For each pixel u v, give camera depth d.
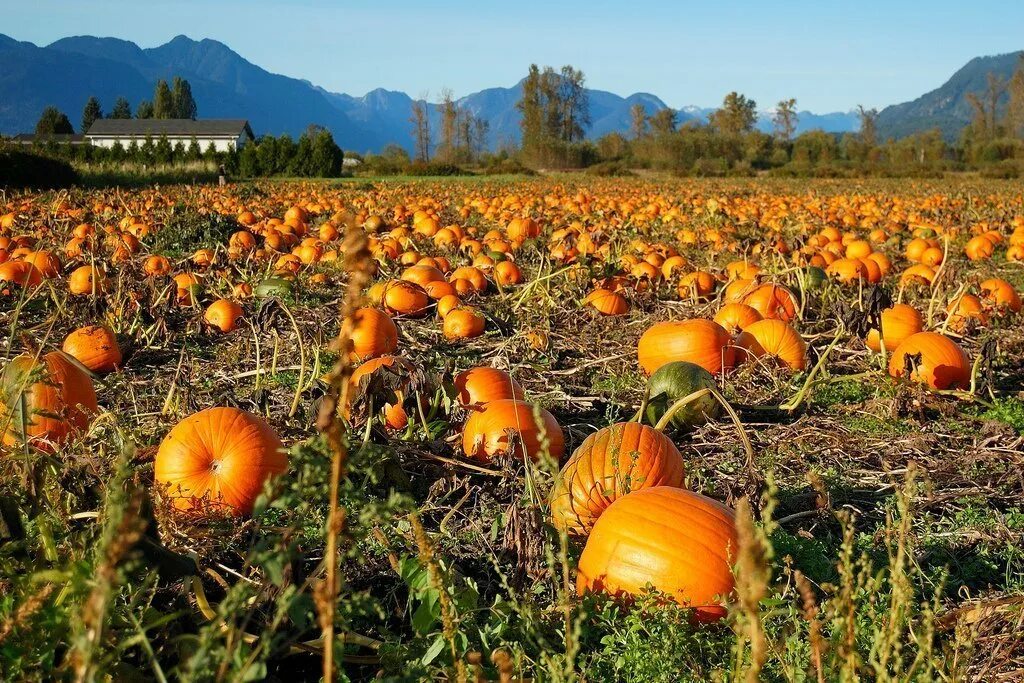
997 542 4.70
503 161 90.62
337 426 1.92
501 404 5.58
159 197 24.53
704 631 3.60
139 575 3.20
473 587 3.72
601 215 20.16
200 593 3.11
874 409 7.03
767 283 10.08
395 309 10.31
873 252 15.45
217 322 9.61
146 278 9.94
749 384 7.64
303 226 18.92
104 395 7.06
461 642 3.41
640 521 3.84
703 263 14.87
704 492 5.36
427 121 132.38
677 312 10.62
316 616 3.31
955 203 27.67
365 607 2.25
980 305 9.63
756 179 70.50
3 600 2.86
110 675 2.70
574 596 3.72
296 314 10.41
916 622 3.55
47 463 4.11
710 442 6.34
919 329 8.64
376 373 5.38
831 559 4.41
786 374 7.93
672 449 4.78
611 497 4.46
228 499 4.62
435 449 5.57
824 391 7.57
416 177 70.19
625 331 9.84
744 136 111.75
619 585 3.76
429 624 3.45
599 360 8.47
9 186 32.81
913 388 6.97
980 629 3.71
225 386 7.45
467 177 70.50
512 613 3.73
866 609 3.51
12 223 17.11
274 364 7.55
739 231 18.36
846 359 8.73
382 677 3.33
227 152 67.31
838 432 6.56
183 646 2.97
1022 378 8.08
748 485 5.04
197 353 8.79
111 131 139.88
